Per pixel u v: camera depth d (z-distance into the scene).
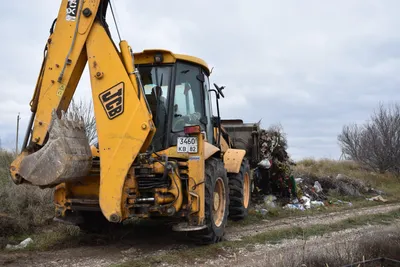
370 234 6.68
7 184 9.09
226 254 6.35
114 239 7.13
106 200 5.82
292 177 12.48
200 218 6.22
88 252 6.25
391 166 22.48
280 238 7.64
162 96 6.86
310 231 8.29
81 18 6.06
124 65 6.05
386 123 23.25
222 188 7.32
